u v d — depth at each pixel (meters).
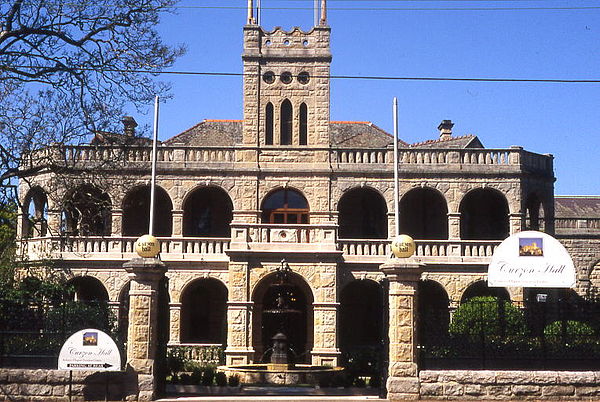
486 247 43.47
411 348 23.12
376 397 24.25
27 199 44.81
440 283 43.09
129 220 47.19
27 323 23.28
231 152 45.16
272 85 45.78
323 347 39.25
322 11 46.34
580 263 50.12
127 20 28.52
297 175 44.91
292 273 39.91
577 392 23.05
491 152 44.88
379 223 48.28
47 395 22.72
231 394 26.70
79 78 28.38
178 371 34.38
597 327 23.70
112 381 22.95
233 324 39.12
